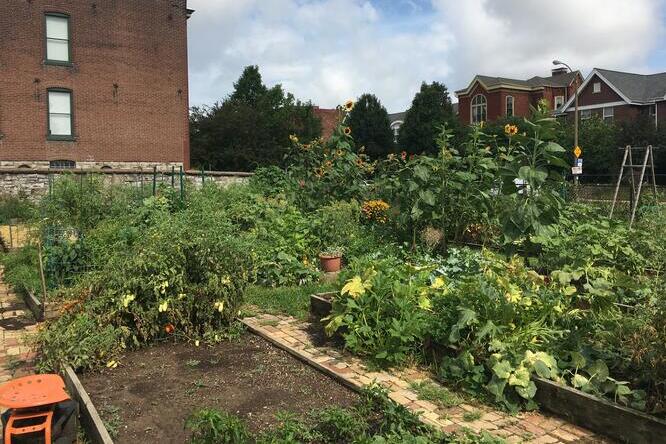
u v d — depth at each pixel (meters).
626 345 3.91
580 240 6.73
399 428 3.16
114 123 25.86
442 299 4.91
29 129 23.78
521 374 3.91
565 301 4.72
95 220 9.38
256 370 4.62
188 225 6.19
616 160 30.91
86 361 4.59
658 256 6.80
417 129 38.81
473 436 3.25
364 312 4.93
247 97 48.84
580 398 3.63
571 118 43.16
